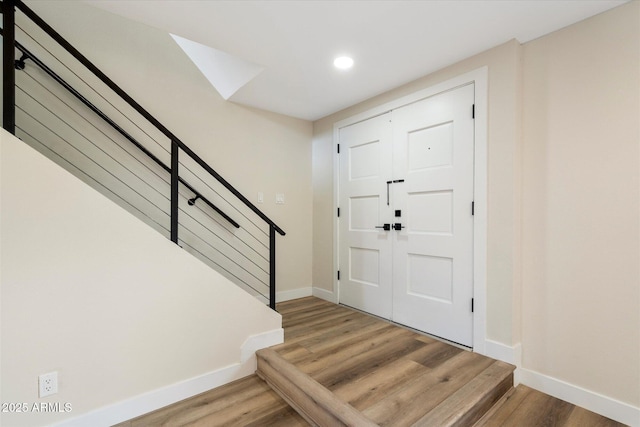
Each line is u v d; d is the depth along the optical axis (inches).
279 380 75.6
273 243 92.0
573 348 71.2
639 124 62.9
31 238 55.9
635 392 62.9
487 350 82.5
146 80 103.5
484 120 83.0
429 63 90.4
